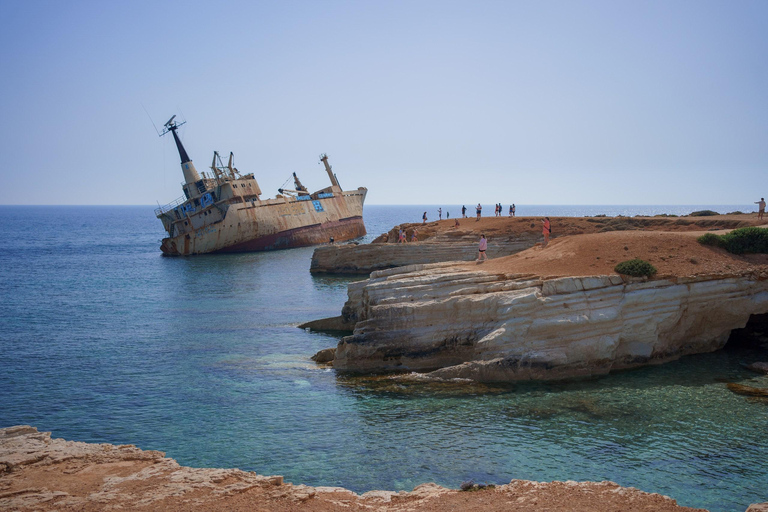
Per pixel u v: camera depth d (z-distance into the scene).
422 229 65.88
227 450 17.28
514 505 11.36
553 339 23.67
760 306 25.94
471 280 26.27
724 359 25.73
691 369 24.30
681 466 15.60
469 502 11.65
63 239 140.00
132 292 51.53
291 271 66.38
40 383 24.47
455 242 57.41
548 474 15.20
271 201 95.75
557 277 25.33
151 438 18.42
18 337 33.38
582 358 23.67
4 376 25.45
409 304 25.75
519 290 24.86
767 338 28.39
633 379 23.11
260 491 11.77
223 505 10.94
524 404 20.55
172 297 48.28
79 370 26.38
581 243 30.06
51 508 10.66
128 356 28.77
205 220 88.88
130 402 21.92
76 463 13.48
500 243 56.06
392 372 24.94
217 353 29.03
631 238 30.02
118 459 13.72
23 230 184.25
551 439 17.52
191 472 12.74
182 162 92.06
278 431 18.72
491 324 24.53
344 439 17.91
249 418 19.94
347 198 119.69
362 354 25.69
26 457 13.40
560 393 21.62
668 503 11.38
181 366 26.78
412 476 15.28
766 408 19.81
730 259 27.62
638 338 24.78
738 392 21.45
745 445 16.92
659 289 24.80
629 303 24.44
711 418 19.00
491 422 18.98
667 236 30.22
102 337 33.16
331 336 32.41
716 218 51.03
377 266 60.78
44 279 61.62
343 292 49.81
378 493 12.48
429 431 18.36
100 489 11.77
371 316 26.34
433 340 25.25
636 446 16.94
